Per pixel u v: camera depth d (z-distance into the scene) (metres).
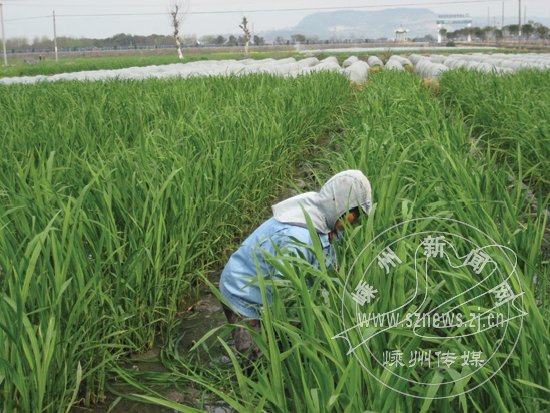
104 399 3.94
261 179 7.00
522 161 7.57
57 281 3.46
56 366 3.52
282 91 11.80
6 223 3.77
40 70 37.56
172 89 12.27
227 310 4.14
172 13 65.25
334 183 3.81
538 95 10.88
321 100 12.30
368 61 44.47
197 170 5.39
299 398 2.97
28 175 5.54
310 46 99.38
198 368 4.09
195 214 5.25
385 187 4.30
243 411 2.77
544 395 2.71
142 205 4.65
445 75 17.72
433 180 4.81
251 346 4.00
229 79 14.89
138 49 100.94
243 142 7.19
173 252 4.80
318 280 3.16
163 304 4.85
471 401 3.02
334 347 2.78
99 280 3.87
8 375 3.19
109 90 12.76
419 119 7.92
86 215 4.32
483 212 4.01
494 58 32.03
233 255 4.07
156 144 6.21
